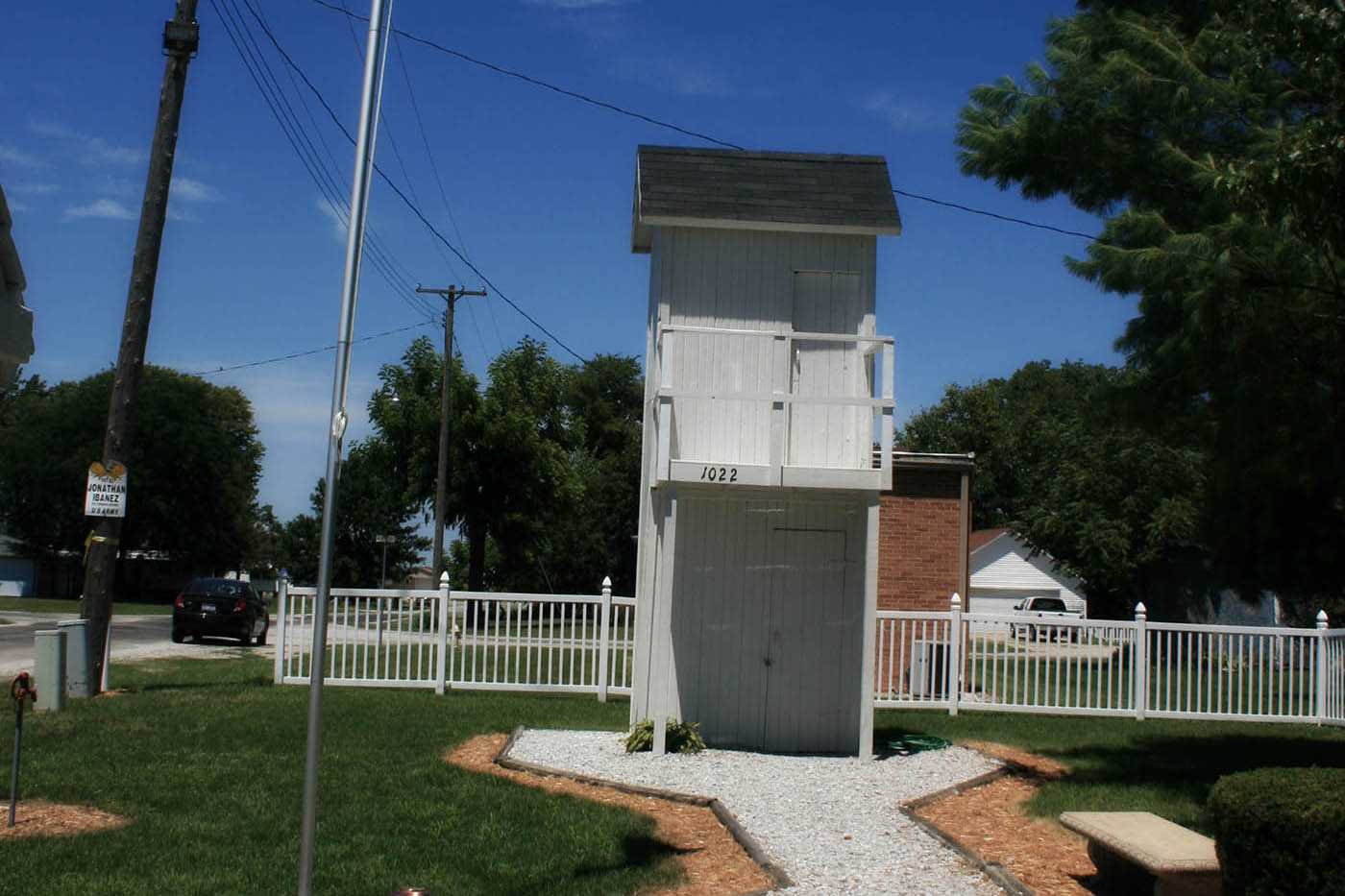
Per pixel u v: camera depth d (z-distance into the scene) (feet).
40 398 239.91
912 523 57.82
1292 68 29.07
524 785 30.12
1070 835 27.04
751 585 39.29
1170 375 31.58
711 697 38.78
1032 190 36.01
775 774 33.58
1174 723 47.29
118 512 46.03
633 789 30.35
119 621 125.49
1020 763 36.14
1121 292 29.73
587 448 235.20
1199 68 30.78
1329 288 27.07
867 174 40.81
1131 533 94.43
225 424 224.74
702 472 35.96
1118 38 32.78
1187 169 30.99
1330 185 24.29
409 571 236.43
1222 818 19.26
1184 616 95.40
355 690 47.75
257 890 20.74
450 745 35.22
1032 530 101.96
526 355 126.00
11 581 211.41
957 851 25.25
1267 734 44.57
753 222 38.50
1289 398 27.61
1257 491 38.52
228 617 91.97
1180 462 92.73
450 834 25.03
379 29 18.29
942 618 48.91
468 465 118.32
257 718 38.34
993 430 203.62
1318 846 17.66
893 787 32.42
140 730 35.78
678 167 39.93
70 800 26.84
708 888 22.15
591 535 178.81
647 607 39.14
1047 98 33.81
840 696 39.01
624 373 245.86
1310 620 81.30
